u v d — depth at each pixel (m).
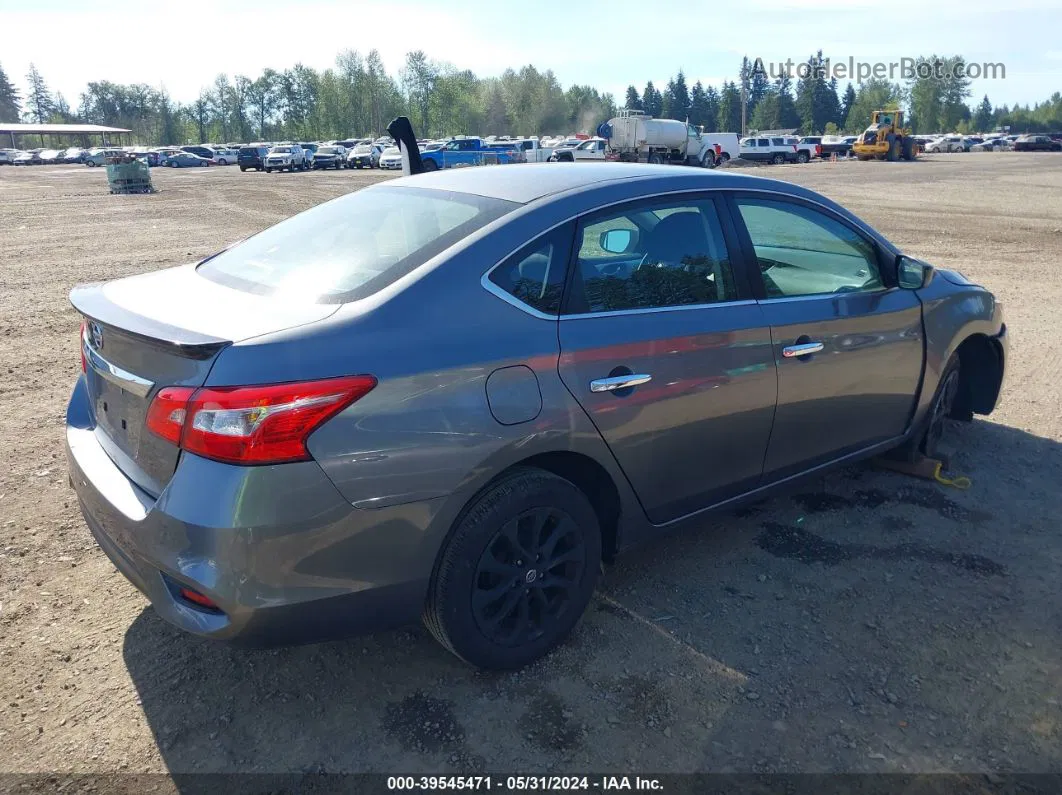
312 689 2.83
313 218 3.49
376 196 3.48
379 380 2.40
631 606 3.32
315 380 2.31
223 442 2.25
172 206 23.39
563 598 2.97
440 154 44.25
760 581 3.52
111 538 2.61
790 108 135.62
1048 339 7.66
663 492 3.19
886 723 2.67
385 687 2.84
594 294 2.94
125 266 12.27
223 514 2.25
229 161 68.12
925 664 2.97
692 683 2.86
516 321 2.72
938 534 3.93
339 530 2.37
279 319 2.49
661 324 3.05
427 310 2.57
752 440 3.43
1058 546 3.83
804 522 4.05
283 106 125.50
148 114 131.62
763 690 2.82
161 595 2.45
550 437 2.73
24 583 3.46
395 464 2.43
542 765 2.50
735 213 3.46
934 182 31.64
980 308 4.57
